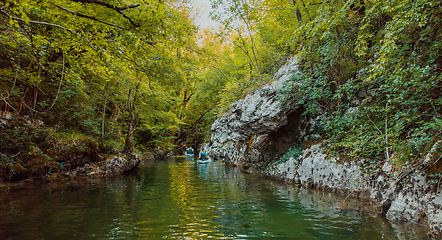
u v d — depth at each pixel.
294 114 9.03
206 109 27.34
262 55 12.73
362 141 5.41
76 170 9.73
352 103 6.98
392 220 4.19
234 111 11.25
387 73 4.89
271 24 11.29
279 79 9.16
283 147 9.66
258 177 9.48
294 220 4.32
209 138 24.52
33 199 6.00
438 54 4.64
